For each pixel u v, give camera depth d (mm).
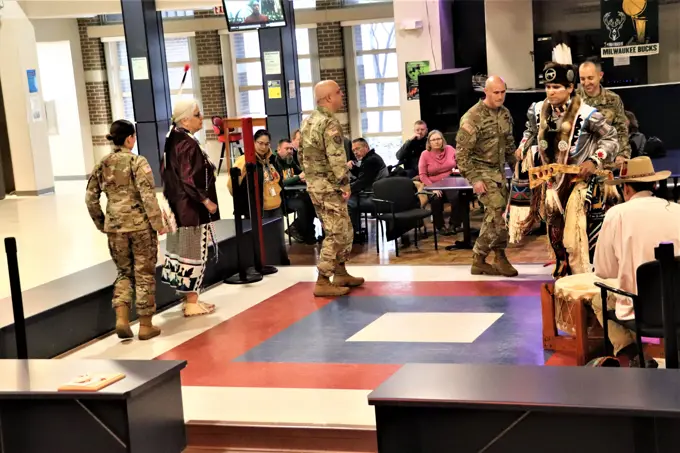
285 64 14023
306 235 10000
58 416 3713
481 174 6750
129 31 14656
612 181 4355
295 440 4301
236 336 5906
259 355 5465
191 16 17500
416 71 12898
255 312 6469
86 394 3613
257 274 7559
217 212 6434
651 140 10727
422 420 3145
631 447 2941
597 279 5008
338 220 6645
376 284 7008
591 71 6418
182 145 6172
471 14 14180
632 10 12875
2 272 8219
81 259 8742
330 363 5203
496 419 3066
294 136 10250
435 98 12375
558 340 5062
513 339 5363
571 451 3006
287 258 8750
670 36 13281
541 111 5773
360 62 16969
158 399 3852
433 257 8930
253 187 7527
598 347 4859
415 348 5348
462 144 6668
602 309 4473
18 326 4977
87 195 5934
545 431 3023
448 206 12164
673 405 2863
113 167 5824
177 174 6219
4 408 3764
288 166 10125
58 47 17609
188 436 4457
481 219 10836
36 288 6355
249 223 8383
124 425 3637
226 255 7672
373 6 16422
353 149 10148
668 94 12719
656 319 3916
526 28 13727
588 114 5617
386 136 17047
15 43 14555
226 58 17562
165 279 6461
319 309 6406
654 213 4207
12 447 3783
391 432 3184
